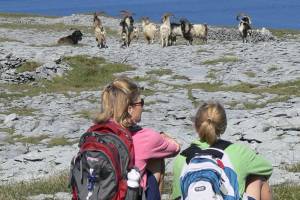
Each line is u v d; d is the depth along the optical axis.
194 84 34.00
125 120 6.23
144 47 50.66
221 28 85.12
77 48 47.81
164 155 6.33
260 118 20.45
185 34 58.94
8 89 34.88
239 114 24.31
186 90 31.80
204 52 44.56
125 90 6.26
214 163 5.91
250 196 6.06
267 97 29.61
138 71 38.03
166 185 12.65
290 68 36.69
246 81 33.84
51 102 30.50
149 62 41.00
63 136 23.28
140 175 6.06
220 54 43.09
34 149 21.56
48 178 14.48
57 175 14.82
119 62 41.16
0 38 66.75
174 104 28.25
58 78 37.44
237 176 5.94
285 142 17.81
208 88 33.00
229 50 45.06
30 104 30.20
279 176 13.23
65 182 13.46
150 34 59.25
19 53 41.88
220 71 36.75
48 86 36.28
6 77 37.09
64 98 31.47
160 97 29.75
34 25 83.38
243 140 18.41
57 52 43.16
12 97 32.66
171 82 34.47
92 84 37.00
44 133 23.83
